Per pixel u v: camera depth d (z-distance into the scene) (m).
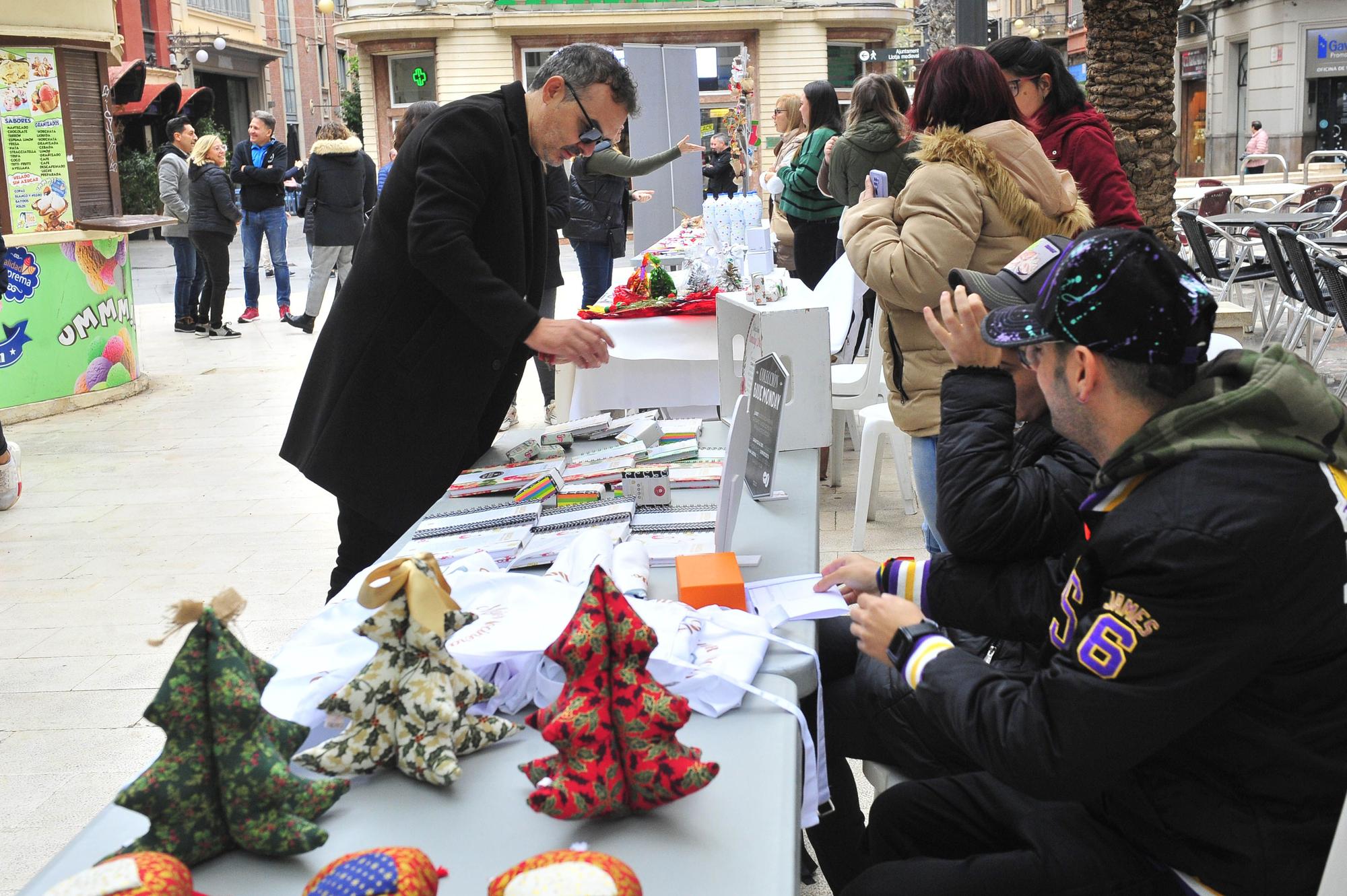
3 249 5.14
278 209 11.12
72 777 2.96
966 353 1.80
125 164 24.00
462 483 2.54
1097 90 7.37
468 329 2.61
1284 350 1.37
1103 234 1.41
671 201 9.98
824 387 2.82
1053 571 1.76
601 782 1.27
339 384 2.66
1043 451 1.92
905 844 1.72
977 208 2.53
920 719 1.88
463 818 1.32
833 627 2.16
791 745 1.44
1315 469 1.31
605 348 2.44
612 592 1.32
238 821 1.22
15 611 4.09
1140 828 1.44
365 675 1.41
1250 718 1.34
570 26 25.28
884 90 5.05
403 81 26.06
